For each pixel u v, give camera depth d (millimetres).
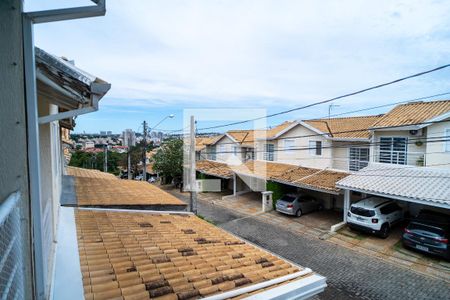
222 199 19734
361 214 12023
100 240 4348
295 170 17031
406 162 12820
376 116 16594
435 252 9578
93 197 7500
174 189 23875
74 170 14742
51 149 3869
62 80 2305
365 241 11570
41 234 1721
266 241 11992
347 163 15586
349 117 18141
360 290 7984
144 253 4020
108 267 3387
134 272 3326
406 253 10359
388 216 11969
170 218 6871
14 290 1290
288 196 15812
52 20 1716
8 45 1460
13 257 1292
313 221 14422
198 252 4410
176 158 23812
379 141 13766
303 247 11266
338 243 11523
